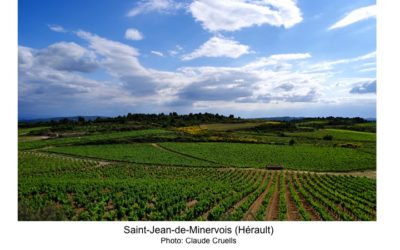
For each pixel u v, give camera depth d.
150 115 150.38
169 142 96.31
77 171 57.53
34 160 66.19
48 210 21.28
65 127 116.50
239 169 65.44
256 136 106.44
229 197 34.62
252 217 26.61
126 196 32.72
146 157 75.25
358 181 50.59
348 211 30.38
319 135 105.38
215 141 98.38
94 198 31.52
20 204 21.27
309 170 65.19
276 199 35.56
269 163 71.44
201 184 43.91
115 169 60.91
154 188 38.62
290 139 101.25
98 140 94.31
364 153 80.88
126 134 104.94
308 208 31.48
